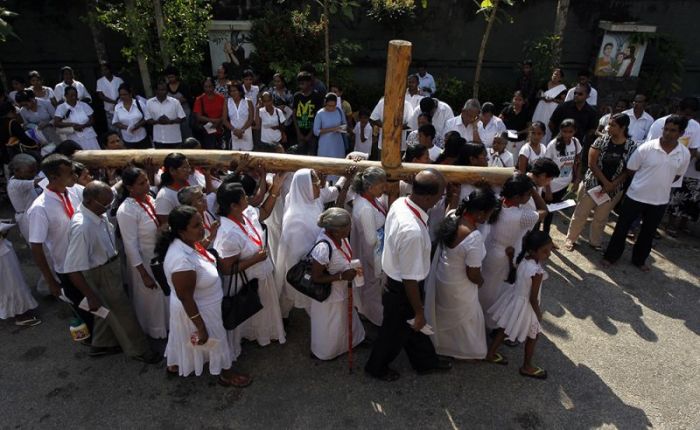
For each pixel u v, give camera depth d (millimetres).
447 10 11148
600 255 6207
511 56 11555
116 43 10719
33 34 10438
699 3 11094
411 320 3758
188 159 4719
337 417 3746
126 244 4055
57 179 4168
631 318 4996
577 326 4855
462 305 3961
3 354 4391
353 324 4375
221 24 10641
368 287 4570
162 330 4504
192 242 3490
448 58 11578
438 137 6777
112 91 9164
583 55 11430
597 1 11031
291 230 4176
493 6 8680
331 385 4055
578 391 4027
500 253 4246
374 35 11305
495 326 4430
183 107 8695
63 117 7734
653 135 6172
